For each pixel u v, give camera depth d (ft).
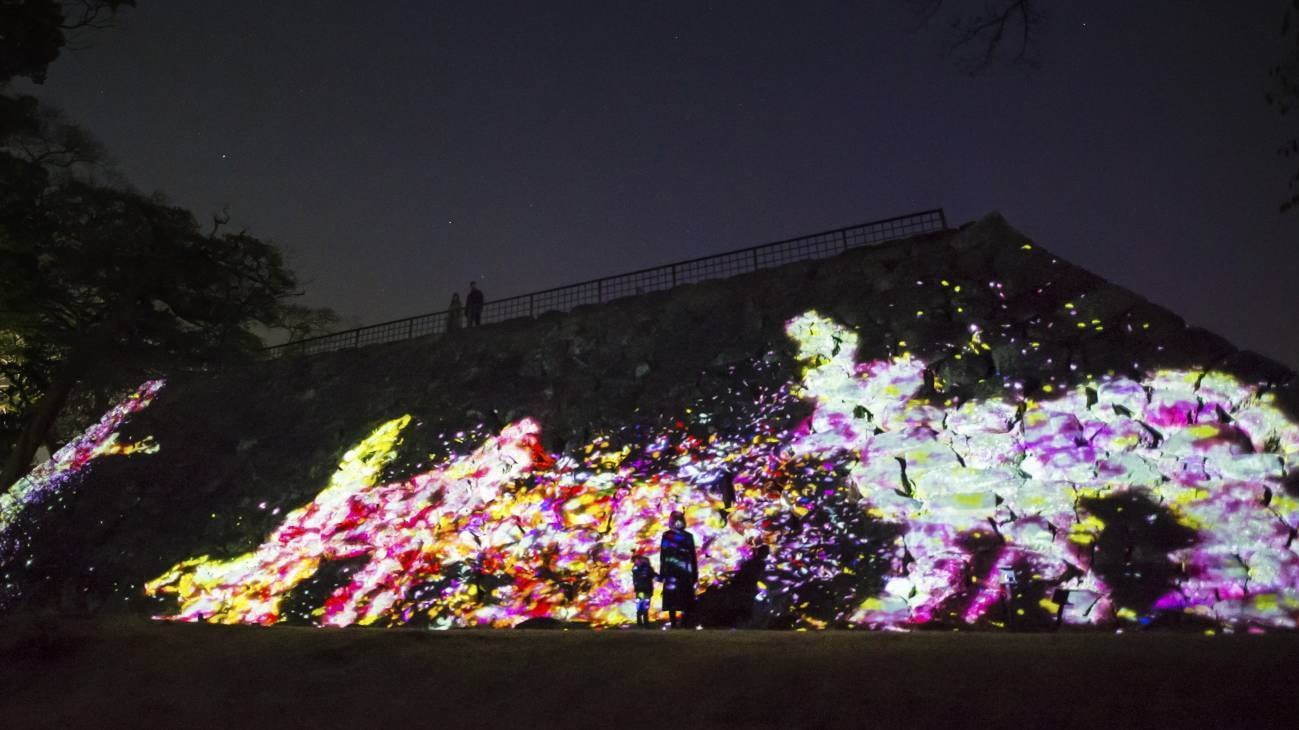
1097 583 36.63
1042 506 40.70
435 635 23.20
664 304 70.49
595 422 61.87
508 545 53.47
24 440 98.53
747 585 43.70
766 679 16.70
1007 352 49.37
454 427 68.18
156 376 103.55
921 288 56.85
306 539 62.23
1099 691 14.26
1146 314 47.55
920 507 43.24
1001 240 56.95
